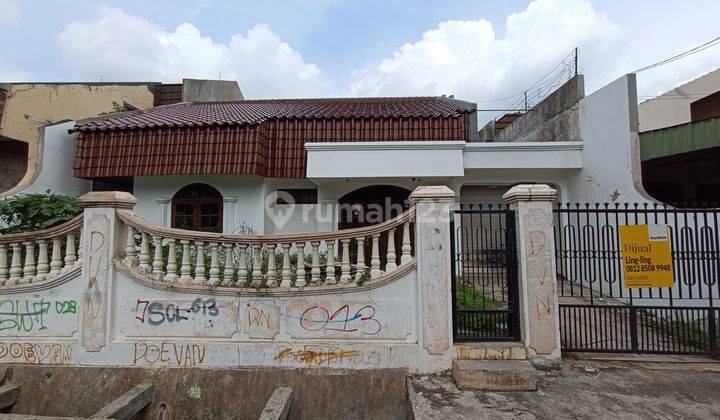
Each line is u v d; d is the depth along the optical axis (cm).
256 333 414
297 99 1352
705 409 338
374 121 874
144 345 414
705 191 938
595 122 779
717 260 457
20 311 430
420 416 327
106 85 1247
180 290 419
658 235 456
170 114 1062
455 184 871
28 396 407
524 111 1339
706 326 477
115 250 428
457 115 859
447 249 411
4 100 966
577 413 332
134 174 819
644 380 391
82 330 418
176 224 866
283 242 427
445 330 405
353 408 390
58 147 886
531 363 402
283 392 384
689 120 982
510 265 434
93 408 398
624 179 691
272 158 852
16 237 436
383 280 412
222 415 393
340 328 412
